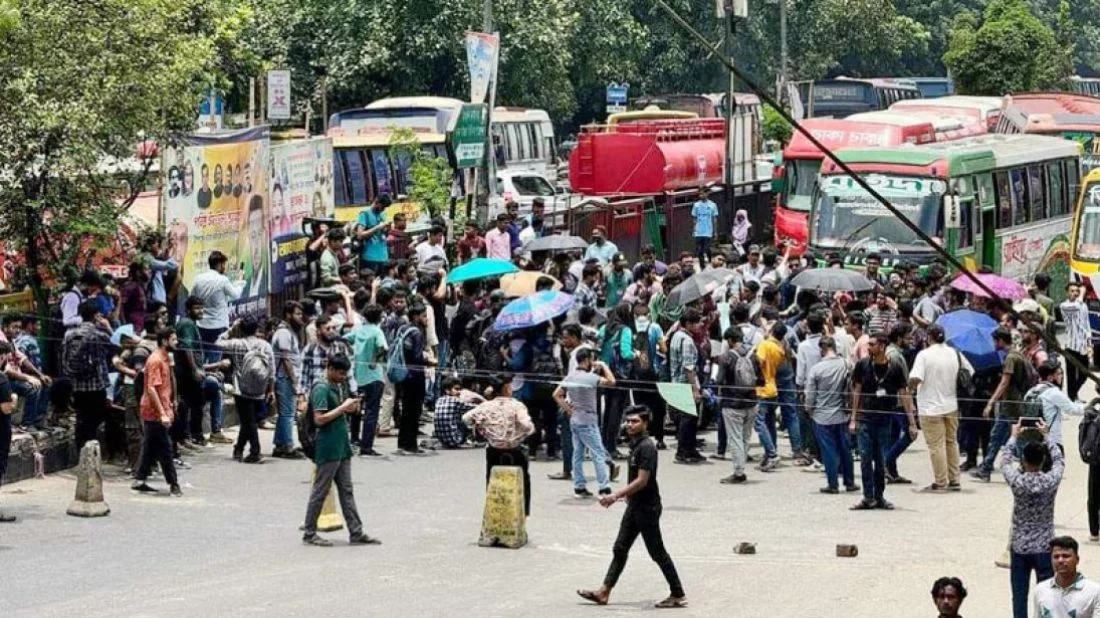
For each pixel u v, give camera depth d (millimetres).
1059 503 29828
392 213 51562
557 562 24047
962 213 48938
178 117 32625
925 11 122938
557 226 48344
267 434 33531
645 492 21453
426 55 72812
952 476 30516
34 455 28172
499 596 21797
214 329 32594
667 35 100000
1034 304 34969
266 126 37656
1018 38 97000
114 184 32125
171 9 32031
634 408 21562
